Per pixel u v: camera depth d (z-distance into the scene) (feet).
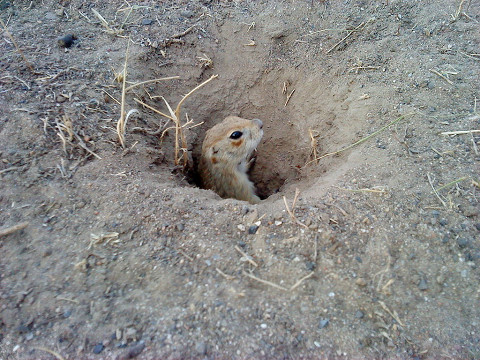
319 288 0.61
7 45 0.99
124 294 0.60
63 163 0.76
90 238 0.66
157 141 0.92
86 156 0.78
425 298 0.60
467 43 1.01
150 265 0.63
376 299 0.60
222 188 1.10
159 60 1.07
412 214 0.69
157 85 1.04
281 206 0.72
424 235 0.67
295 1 1.19
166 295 0.60
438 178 0.75
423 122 0.86
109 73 0.97
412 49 1.02
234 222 0.69
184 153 0.93
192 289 0.60
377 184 0.75
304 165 1.02
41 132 0.80
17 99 0.85
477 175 0.75
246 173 1.17
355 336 0.56
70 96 0.88
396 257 0.64
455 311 0.58
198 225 0.69
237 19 1.17
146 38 1.09
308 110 1.08
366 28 1.10
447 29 1.05
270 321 0.57
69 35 1.04
